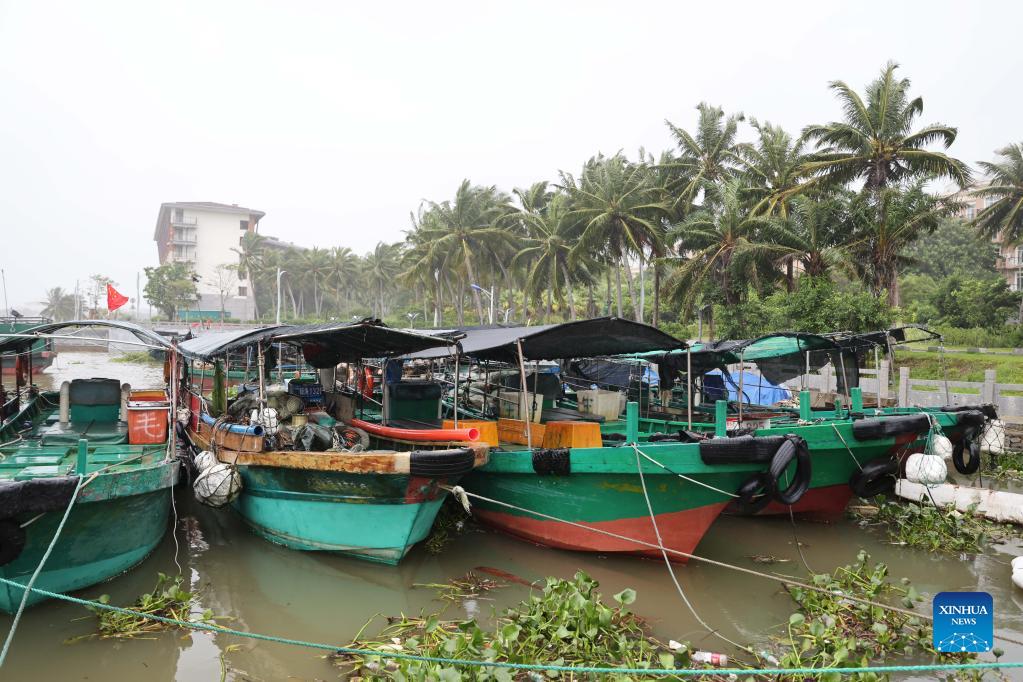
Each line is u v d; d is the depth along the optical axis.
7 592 6.39
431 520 8.52
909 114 29.34
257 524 9.29
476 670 5.59
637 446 8.04
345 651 5.88
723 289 32.56
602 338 9.54
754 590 8.00
